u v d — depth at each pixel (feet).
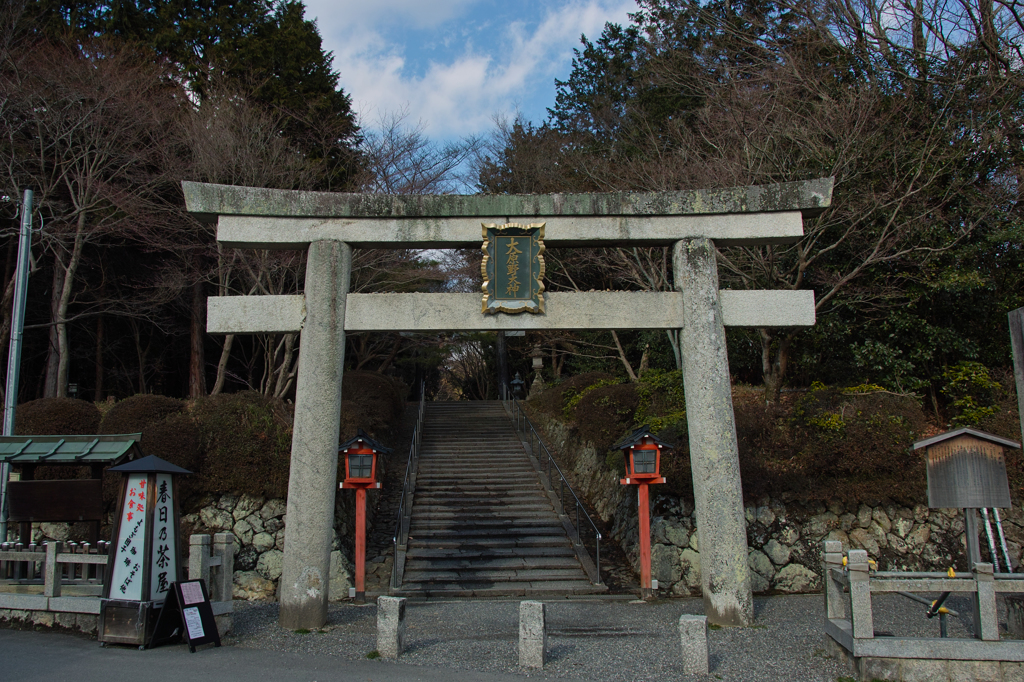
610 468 48.83
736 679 19.66
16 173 48.96
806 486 37.58
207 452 37.22
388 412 59.77
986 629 19.34
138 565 22.48
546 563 38.91
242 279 57.21
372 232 28.09
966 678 19.03
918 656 19.24
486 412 76.38
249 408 39.11
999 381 43.47
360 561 34.55
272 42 66.54
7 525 31.19
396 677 19.42
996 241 43.27
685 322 28.12
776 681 19.45
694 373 27.68
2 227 54.39
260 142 52.75
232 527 36.50
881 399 39.70
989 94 44.27
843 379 49.60
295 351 63.05
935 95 46.93
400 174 57.98
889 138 44.78
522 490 50.37
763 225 28.37
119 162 53.47
